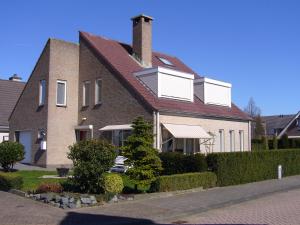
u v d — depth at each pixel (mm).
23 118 30391
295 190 20047
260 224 11547
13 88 41656
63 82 28500
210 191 18234
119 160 20844
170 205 14352
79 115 28797
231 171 20672
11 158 21734
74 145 15398
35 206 13305
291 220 12125
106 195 14500
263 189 19297
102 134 26828
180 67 34844
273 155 24797
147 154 16062
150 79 25625
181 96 26688
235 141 31047
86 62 28797
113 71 26484
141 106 24297
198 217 12789
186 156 19625
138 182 15859
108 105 26656
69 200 13383
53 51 28031
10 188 15859
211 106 29422
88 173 14930
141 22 30000
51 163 27266
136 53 30156
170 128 23953
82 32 29531
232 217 12688
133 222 11711
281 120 74312
